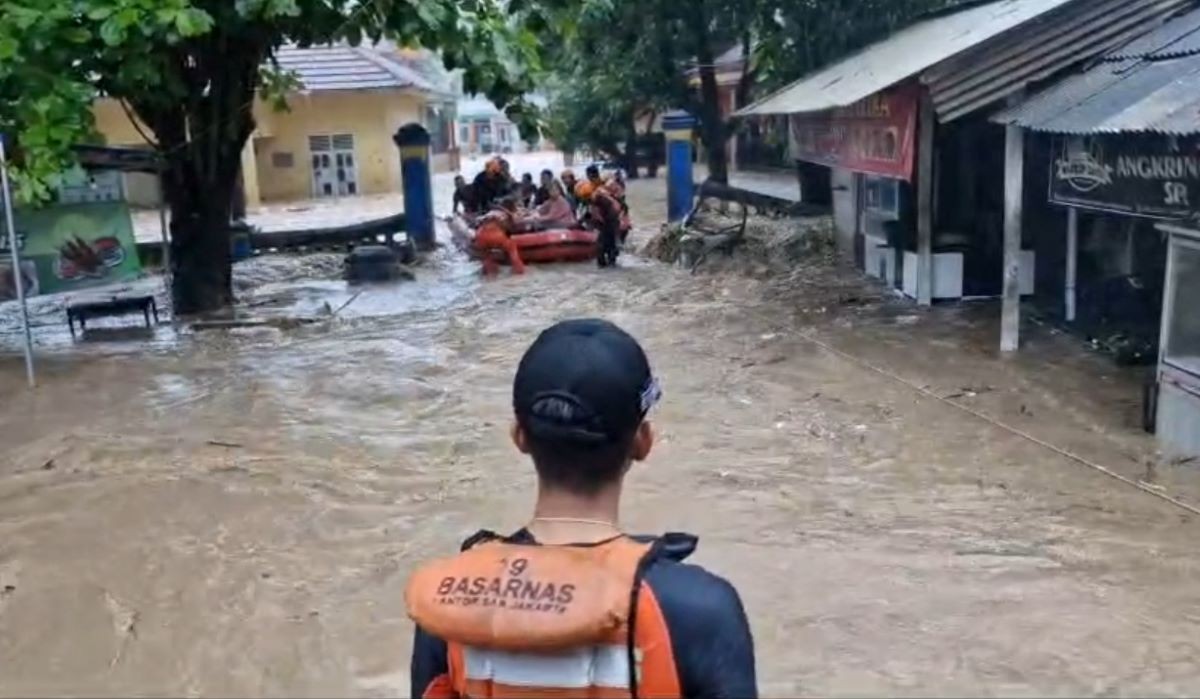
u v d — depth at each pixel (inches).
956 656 191.5
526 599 64.9
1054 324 453.1
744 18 835.4
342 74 1386.6
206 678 193.0
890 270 551.2
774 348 442.3
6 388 411.8
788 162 1186.0
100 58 452.4
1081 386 363.9
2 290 496.1
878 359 413.7
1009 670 186.4
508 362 441.1
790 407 356.8
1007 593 215.6
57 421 364.5
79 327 551.2
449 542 253.0
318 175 1401.3
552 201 749.9
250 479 297.9
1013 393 359.6
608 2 539.8
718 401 367.9
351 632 208.5
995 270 509.0
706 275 646.5
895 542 243.3
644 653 64.2
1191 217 294.2
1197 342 291.7
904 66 457.1
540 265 727.7
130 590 228.8
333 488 291.0
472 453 321.4
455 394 389.7
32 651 203.5
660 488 283.1
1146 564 226.7
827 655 193.0
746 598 216.2
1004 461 295.9
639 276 663.1
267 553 247.4
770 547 242.4
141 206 1206.9
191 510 274.4
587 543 68.3
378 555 245.8
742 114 678.5
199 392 399.5
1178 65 357.1
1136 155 319.9
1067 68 420.8
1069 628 200.2
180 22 415.5
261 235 812.0
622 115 1138.7
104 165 502.9
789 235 690.2
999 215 504.7
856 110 511.2
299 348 478.9
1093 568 225.8
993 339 435.8
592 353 69.9
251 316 570.3
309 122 1384.1
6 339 520.7
